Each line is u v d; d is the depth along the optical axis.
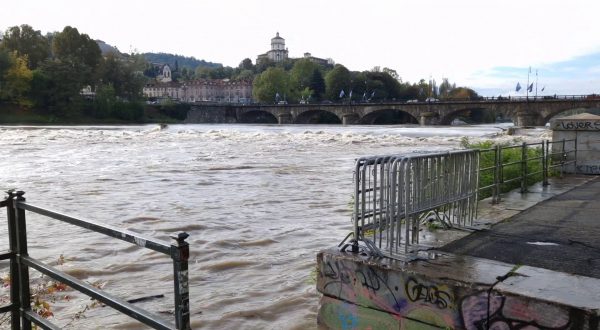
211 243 10.95
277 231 12.33
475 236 5.54
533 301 3.56
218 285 8.15
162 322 2.55
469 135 63.28
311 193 19.00
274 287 8.03
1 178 23.25
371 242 4.67
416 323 4.16
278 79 163.88
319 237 11.70
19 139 50.91
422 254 4.73
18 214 3.68
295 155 36.91
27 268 3.77
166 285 8.12
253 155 36.78
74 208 15.64
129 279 8.43
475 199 6.12
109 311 7.03
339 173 25.73
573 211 7.29
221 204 16.48
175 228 12.70
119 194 18.61
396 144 49.44
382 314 4.37
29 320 3.73
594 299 3.53
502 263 4.47
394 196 4.67
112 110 116.62
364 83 165.75
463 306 3.89
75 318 6.75
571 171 13.06
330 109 120.69
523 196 8.79
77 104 111.00
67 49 129.88
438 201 5.38
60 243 10.78
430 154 5.12
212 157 34.91
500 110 95.44
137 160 32.44
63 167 28.09
